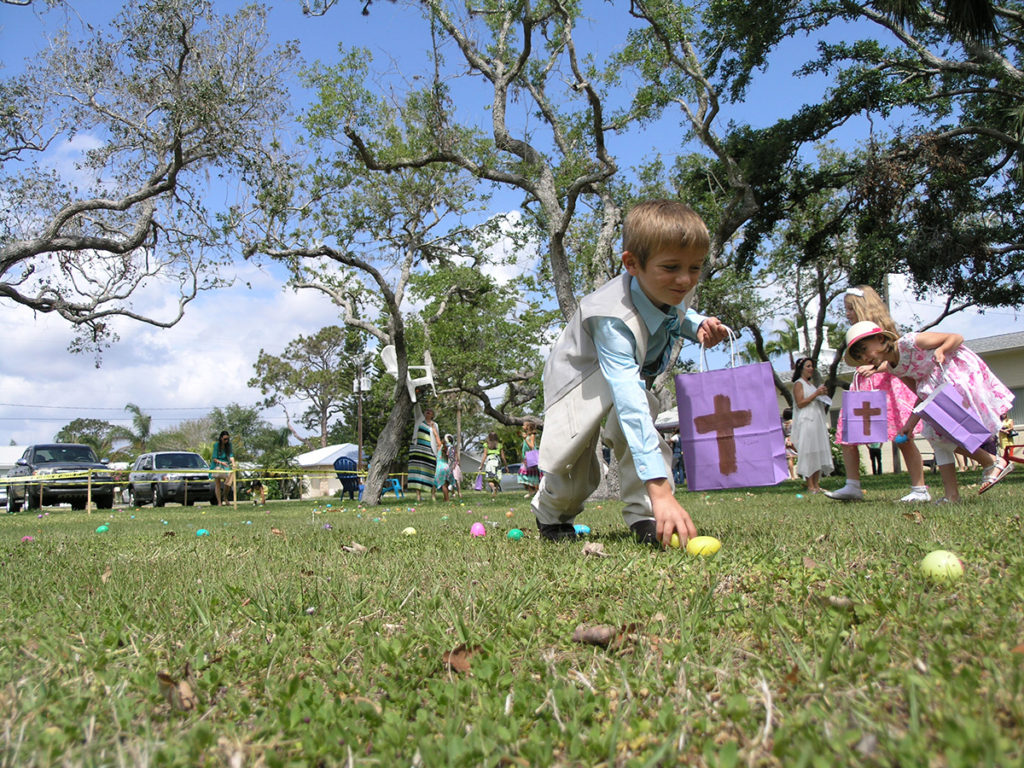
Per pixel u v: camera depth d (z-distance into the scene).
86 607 2.42
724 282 22.23
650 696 1.46
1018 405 24.23
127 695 1.56
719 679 1.53
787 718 1.27
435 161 15.10
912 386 5.98
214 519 9.45
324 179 15.24
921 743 1.10
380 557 3.54
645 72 14.62
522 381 23.06
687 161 19.00
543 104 15.84
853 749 1.13
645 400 3.33
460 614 2.12
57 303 15.20
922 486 6.30
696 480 3.63
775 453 3.52
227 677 1.68
